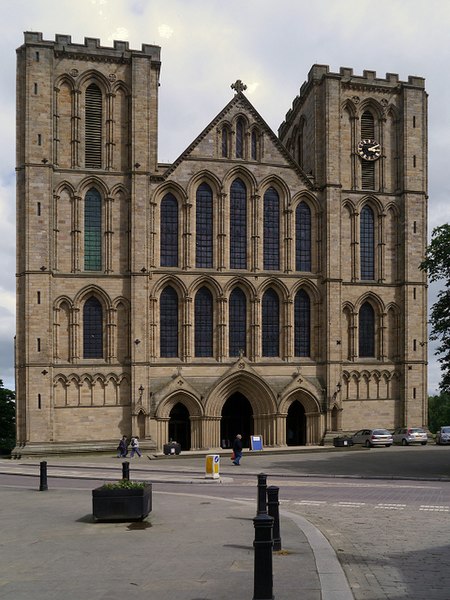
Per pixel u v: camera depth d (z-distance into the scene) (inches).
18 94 2783.0
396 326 3110.2
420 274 3107.8
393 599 562.6
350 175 3115.2
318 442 2908.5
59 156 2822.3
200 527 903.7
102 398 2741.1
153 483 1630.2
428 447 2787.9
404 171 3132.4
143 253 2797.7
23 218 2723.9
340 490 1418.6
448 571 660.1
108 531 880.3
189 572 645.3
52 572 655.8
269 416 2878.9
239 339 2938.0
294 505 1168.8
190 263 2881.4
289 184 3021.7
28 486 1573.6
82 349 2763.3
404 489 1432.1
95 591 583.8
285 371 2938.0
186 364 2837.1
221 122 2970.0
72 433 2699.3
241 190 2992.1
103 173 2832.2
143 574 641.0
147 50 2923.2
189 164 2913.4
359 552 749.9
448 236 1990.7
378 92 3169.3
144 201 2819.9
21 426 2662.4
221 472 1877.5
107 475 1831.9
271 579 518.0
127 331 2795.3
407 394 3038.9
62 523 955.3
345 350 3036.4
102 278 2790.4
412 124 3164.4
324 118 3043.8
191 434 2815.0
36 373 2650.1
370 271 3120.1
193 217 2906.0
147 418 2731.3
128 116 2891.2
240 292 2960.1
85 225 2827.3
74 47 2842.0
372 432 2792.8
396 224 3154.5
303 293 3029.0
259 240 2967.5
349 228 3085.6
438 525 937.5
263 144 3016.7
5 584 612.4
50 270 2704.2
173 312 2881.4
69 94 2854.3
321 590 571.2
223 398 2854.3
